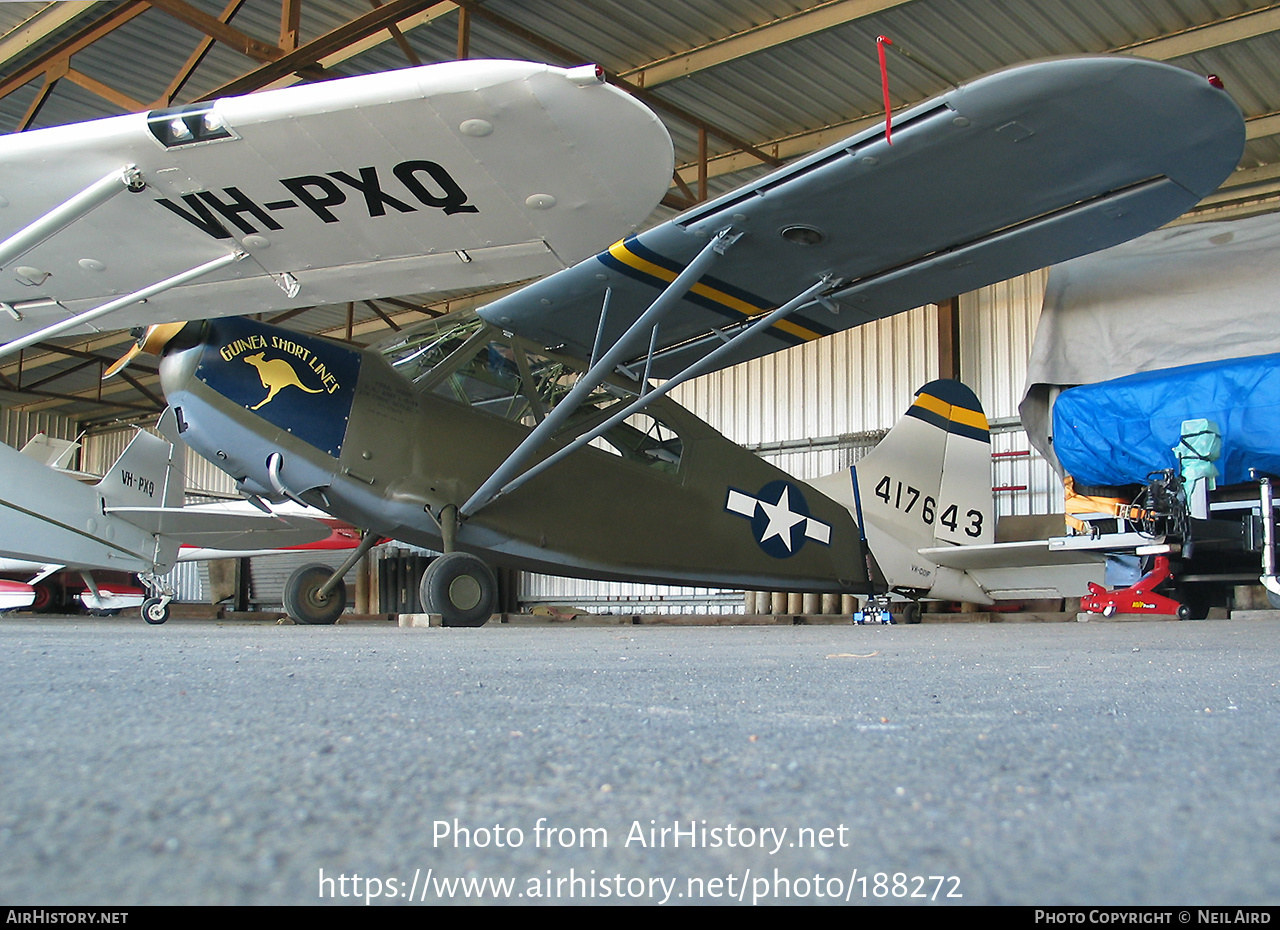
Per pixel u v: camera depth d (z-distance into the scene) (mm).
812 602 12414
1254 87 8125
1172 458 6348
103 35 7891
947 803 522
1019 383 11398
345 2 7641
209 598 18891
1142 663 1796
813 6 7652
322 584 5676
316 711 926
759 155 9711
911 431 7844
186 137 3029
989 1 7270
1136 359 7398
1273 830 456
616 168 3182
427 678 1360
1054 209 4320
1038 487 11180
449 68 2842
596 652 2193
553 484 5379
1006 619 10180
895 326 12500
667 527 5898
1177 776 605
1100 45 7766
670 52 8297
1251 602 8188
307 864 388
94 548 8438
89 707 933
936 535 7789
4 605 9078
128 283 3861
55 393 17766
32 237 3244
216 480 18406
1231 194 9734
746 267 4859
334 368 4836
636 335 4625
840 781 587
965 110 3666
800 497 6820
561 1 7574
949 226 4465
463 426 5129
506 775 598
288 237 3566
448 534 4902
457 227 3508
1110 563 7012
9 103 9391
